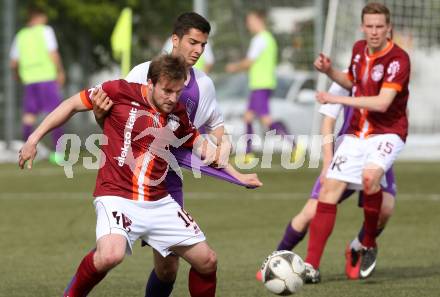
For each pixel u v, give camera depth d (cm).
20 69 5122
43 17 5116
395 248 2588
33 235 2869
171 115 1620
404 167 4856
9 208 3469
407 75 2114
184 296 1967
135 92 1609
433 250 2552
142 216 1579
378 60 2130
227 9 6444
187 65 1716
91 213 3347
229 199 3684
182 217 1602
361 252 2148
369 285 2069
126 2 7594
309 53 6606
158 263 1705
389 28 2133
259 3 6469
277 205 3503
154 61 1579
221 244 2680
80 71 7919
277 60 6831
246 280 2133
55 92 5100
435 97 6034
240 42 6438
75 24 7706
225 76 6406
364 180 2102
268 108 5034
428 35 5691
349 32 5512
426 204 3478
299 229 2220
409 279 2134
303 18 6831
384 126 2139
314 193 2225
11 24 6038
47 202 3631
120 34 5066
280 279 1745
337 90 2277
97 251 1546
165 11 7988
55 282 2123
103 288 2044
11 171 4784
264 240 2748
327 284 2088
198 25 1739
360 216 3228
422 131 6100
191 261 1612
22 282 2123
